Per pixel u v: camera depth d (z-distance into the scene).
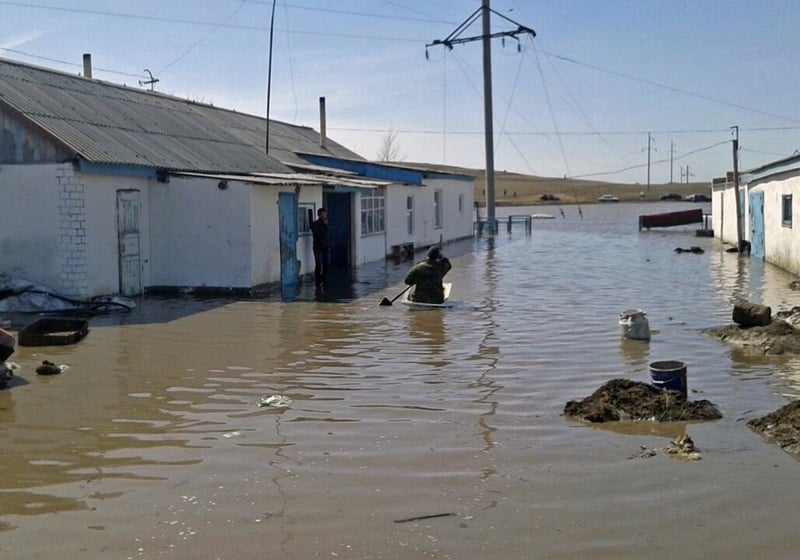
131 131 19.36
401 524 5.50
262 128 32.44
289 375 9.95
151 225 18.42
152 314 15.19
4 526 5.55
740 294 17.56
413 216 32.00
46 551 5.16
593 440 7.30
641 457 6.83
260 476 6.43
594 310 15.34
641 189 135.62
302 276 21.66
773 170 23.55
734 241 32.66
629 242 35.88
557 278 21.30
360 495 6.02
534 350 11.44
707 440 7.27
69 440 7.39
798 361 10.52
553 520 5.57
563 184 149.62
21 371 10.26
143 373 10.10
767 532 5.37
